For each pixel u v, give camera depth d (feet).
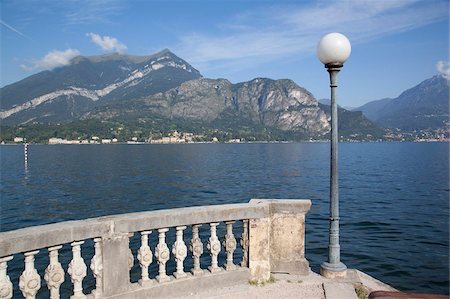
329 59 21.83
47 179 172.96
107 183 155.84
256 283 20.54
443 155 371.97
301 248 21.66
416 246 57.98
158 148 583.17
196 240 19.81
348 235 65.21
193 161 292.61
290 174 190.39
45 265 48.70
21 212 96.58
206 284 19.52
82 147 625.41
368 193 120.37
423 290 41.37
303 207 21.56
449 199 106.01
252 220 20.62
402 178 165.78
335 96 22.30
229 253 20.63
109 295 16.84
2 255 13.91
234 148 597.93
